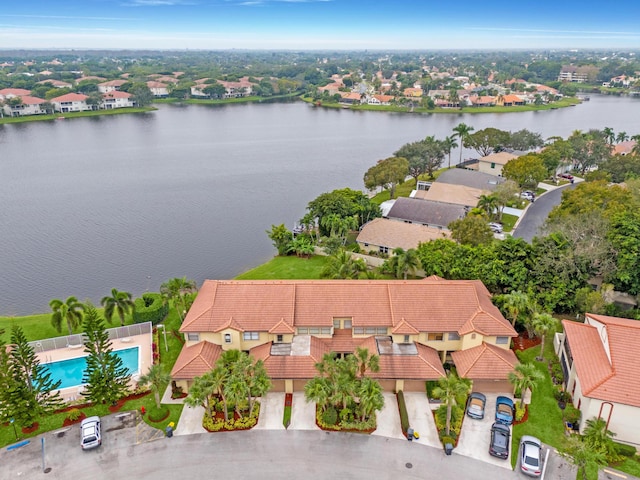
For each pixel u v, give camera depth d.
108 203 129.75
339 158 181.12
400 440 45.00
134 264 93.75
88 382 48.84
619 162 123.62
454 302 55.72
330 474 41.50
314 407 49.34
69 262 94.62
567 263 63.06
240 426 46.28
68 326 62.69
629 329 46.44
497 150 155.38
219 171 163.75
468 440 44.91
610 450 41.25
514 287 64.00
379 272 78.56
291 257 89.75
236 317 54.56
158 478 41.31
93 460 43.22
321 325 54.47
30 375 49.53
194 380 45.28
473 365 50.81
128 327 62.28
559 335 57.59
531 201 116.06
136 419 48.06
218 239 105.88
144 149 197.75
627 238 63.56
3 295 82.19
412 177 146.50
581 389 45.12
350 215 95.31
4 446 44.97
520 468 41.66
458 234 79.31
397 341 54.22
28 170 162.50
